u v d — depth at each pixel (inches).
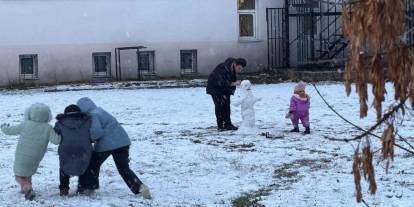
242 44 983.6
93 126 310.5
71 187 343.9
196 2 959.6
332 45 910.4
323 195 330.0
